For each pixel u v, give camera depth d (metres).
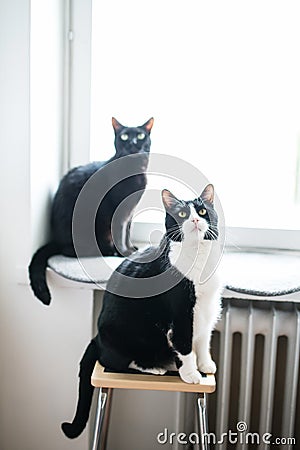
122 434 1.62
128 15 1.59
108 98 1.63
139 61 1.62
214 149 1.65
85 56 1.57
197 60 1.61
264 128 1.64
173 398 1.57
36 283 1.40
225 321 1.45
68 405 1.54
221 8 1.58
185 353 1.17
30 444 1.57
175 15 1.59
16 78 1.35
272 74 1.60
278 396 1.57
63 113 1.61
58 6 1.51
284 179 1.66
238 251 1.64
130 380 1.18
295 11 1.56
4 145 1.38
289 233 1.62
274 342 1.46
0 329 1.50
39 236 1.49
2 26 1.33
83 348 1.50
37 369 1.52
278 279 1.41
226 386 1.48
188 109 1.63
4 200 1.41
